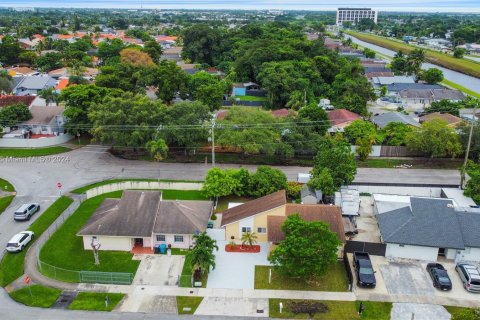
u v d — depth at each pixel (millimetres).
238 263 45938
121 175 69250
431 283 43062
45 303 39562
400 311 38969
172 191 62875
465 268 43281
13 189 63562
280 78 112562
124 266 45219
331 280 43281
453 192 59656
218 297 40719
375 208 54844
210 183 58938
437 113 98125
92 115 74438
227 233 49719
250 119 76125
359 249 47500
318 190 58125
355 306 39562
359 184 62406
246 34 193625
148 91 120188
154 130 73188
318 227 41750
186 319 37812
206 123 76312
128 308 39156
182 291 41531
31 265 45438
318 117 81125
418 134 76438
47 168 72000
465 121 80812
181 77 108562
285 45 145875
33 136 86938
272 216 48000
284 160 77062
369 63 169500
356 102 104625
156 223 48375
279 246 41844
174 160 76375
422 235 46719
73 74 129500
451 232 46750
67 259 46406
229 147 76125
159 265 45531
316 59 132250
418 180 69312
